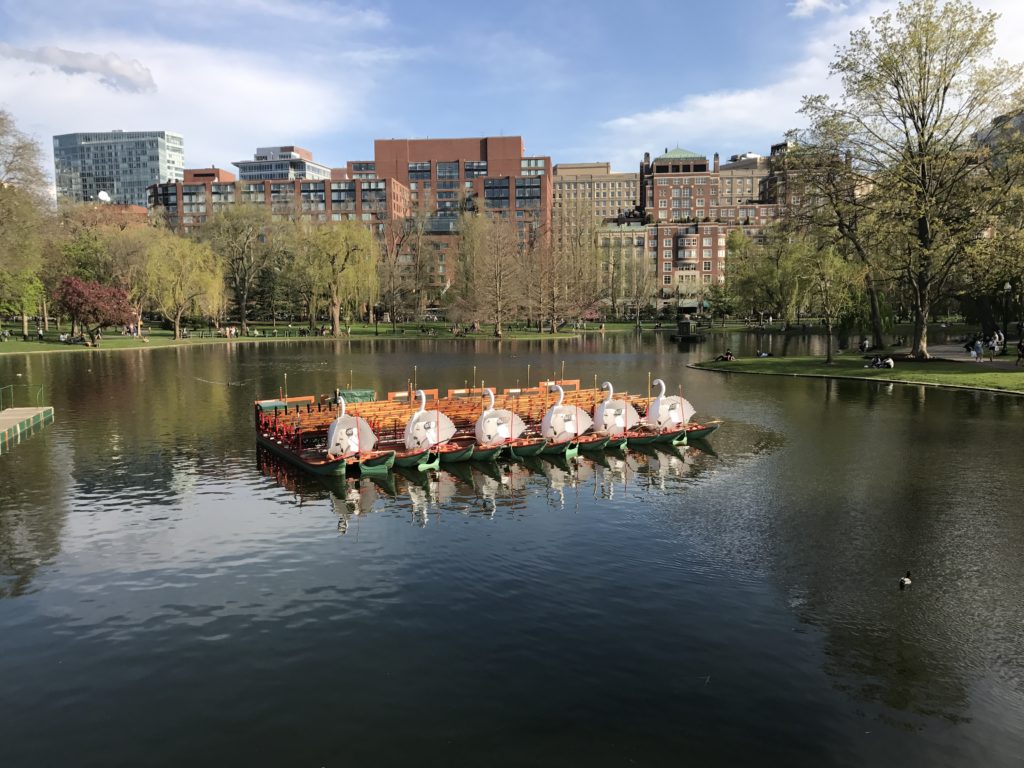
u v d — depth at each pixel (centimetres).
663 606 1224
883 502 1830
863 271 5206
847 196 5428
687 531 1627
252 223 10488
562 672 1012
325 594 1292
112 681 1006
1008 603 1224
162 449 2547
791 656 1052
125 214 10425
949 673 1007
